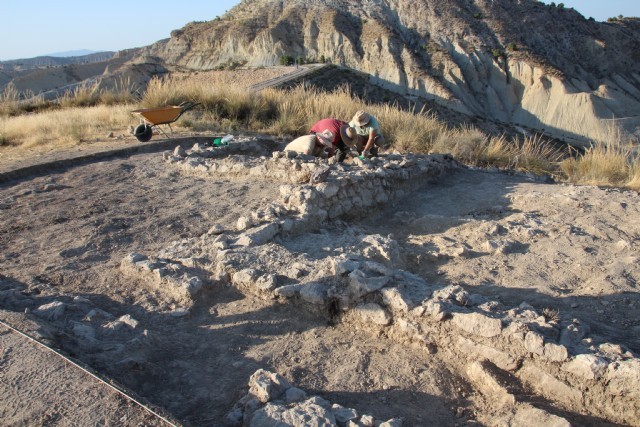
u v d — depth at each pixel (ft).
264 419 9.90
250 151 35.27
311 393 11.66
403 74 291.58
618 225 21.12
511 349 12.16
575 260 18.06
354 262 15.29
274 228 18.69
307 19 347.77
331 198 22.26
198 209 23.09
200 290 15.35
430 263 18.74
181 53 375.04
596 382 11.15
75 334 12.89
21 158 31.83
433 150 36.91
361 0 361.10
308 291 14.55
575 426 10.07
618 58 342.44
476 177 31.48
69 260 17.89
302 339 13.76
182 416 10.71
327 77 222.28
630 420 10.66
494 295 15.81
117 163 31.19
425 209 25.29
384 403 11.45
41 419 9.71
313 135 29.55
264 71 227.81
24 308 14.23
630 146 34.12
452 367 12.66
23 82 341.62
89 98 60.49
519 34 336.29
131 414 9.90
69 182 27.35
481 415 11.13
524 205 24.66
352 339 13.80
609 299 15.29
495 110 280.31
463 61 300.20
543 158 37.35
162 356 12.78
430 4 346.13
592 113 252.42
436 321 13.17
